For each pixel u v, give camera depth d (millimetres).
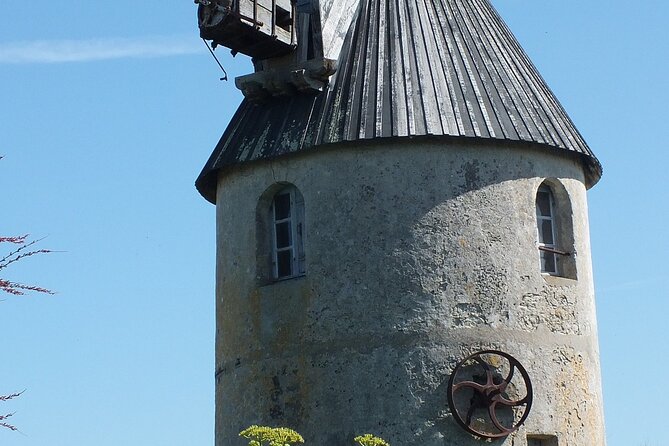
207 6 25062
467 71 26000
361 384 24250
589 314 26234
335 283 24766
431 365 24141
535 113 25984
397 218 24734
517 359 24562
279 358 25031
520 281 25016
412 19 26594
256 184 25906
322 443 24250
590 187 28031
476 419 24031
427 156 24953
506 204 25188
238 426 25453
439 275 24531
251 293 25672
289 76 25703
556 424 24766
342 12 26375
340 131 24922
